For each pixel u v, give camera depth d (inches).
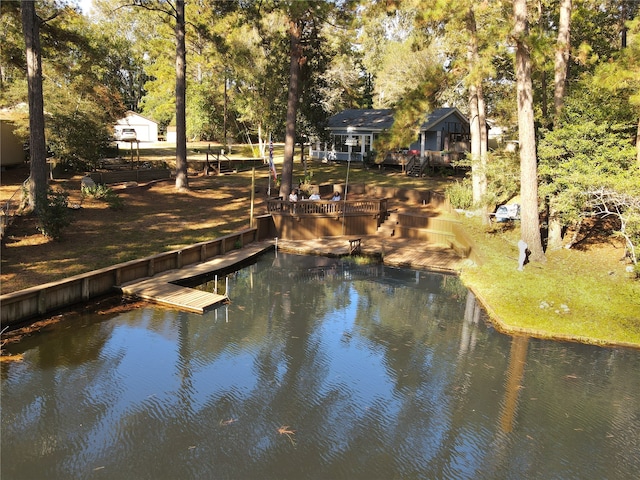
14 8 880.3
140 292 629.6
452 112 1578.5
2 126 1200.8
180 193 1166.3
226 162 1611.7
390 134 811.4
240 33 1465.3
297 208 967.6
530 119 717.9
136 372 464.4
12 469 335.0
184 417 400.2
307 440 378.6
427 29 842.8
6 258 647.1
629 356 522.9
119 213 949.8
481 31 858.8
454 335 571.5
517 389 459.8
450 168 1454.2
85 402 413.7
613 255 756.6
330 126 1707.7
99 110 1346.0
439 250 908.0
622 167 739.4
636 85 703.1
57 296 567.8
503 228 914.1
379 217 1025.5
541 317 597.6
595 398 446.9
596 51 994.1
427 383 469.1
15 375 445.4
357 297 693.9
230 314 610.9
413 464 356.5
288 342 547.5
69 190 1069.8
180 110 1169.4
